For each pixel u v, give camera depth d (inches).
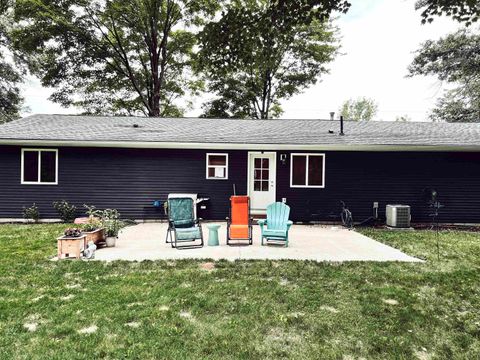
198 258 224.2
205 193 426.9
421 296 159.0
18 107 910.4
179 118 542.0
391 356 107.4
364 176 421.7
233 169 427.2
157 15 834.2
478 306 148.3
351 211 422.0
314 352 108.1
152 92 898.1
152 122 502.6
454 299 155.8
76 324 124.1
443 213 417.1
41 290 159.8
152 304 143.5
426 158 418.6
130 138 402.0
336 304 147.5
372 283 176.7
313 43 891.4
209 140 401.7
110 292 157.3
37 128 433.7
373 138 418.6
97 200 418.6
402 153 419.8
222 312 137.4
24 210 403.5
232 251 248.2
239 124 504.1
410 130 468.4
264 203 430.3
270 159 430.3
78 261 211.3
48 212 411.8
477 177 416.8
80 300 147.3
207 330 121.3
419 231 363.3
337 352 108.3
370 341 116.4
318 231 357.1
